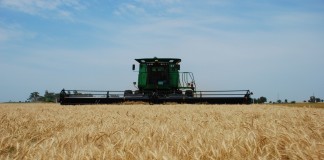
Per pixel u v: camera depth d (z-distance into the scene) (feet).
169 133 17.52
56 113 37.65
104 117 30.83
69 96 68.23
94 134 16.94
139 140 13.99
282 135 13.87
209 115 32.55
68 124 25.45
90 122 26.63
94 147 12.43
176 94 65.77
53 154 11.98
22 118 29.91
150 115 33.68
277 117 29.55
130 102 64.75
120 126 21.76
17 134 19.54
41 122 26.76
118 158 11.84
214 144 13.26
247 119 27.17
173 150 13.21
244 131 17.48
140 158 11.39
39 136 19.57
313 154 11.21
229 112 36.52
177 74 67.72
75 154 11.67
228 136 14.53
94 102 67.62
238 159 11.75
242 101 64.18
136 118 30.66
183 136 15.65
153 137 15.72
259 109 43.06
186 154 12.11
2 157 13.30
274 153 12.41
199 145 13.03
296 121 24.39
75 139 15.39
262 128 18.35
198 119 27.78
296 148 11.88
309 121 24.61
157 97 64.80
